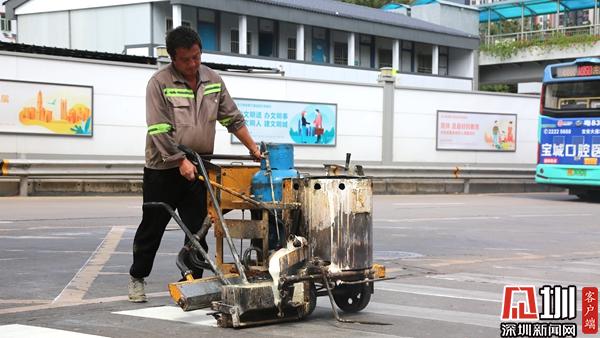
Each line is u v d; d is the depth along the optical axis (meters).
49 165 21.91
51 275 9.20
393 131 31.05
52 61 23.34
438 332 6.41
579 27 59.38
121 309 7.16
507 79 64.94
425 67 64.00
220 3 46.44
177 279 9.06
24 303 7.49
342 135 29.78
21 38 52.72
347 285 6.88
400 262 10.90
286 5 50.44
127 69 24.86
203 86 6.98
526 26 71.00
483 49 64.19
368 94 30.36
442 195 29.62
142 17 46.88
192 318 6.75
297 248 6.45
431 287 8.79
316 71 53.25
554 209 22.33
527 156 34.81
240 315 6.26
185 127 6.80
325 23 53.12
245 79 27.20
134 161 23.62
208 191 6.48
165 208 6.73
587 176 25.14
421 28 60.41
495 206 23.16
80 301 7.58
